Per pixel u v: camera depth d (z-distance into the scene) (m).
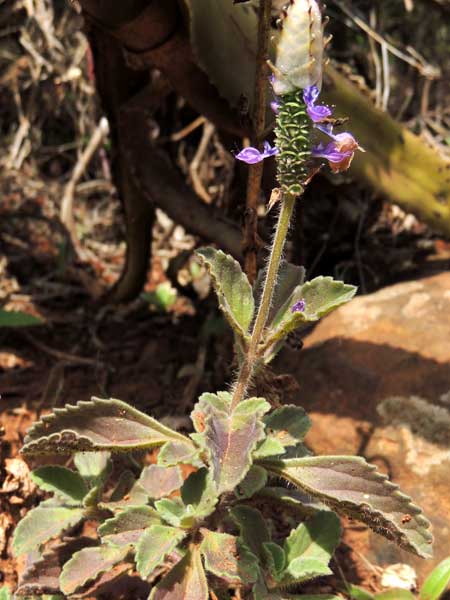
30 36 0.53
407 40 0.56
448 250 0.46
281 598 0.24
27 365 0.40
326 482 0.23
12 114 0.59
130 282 0.41
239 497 0.25
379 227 0.48
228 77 0.29
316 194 0.46
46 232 0.52
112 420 0.24
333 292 0.23
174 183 0.35
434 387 0.32
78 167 0.48
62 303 0.45
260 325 0.22
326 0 0.47
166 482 0.26
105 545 0.25
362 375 0.34
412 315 0.36
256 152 0.19
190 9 0.27
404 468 0.30
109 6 0.28
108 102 0.35
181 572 0.23
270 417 0.26
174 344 0.42
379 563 0.29
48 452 0.24
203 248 0.24
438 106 0.55
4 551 0.28
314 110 0.18
